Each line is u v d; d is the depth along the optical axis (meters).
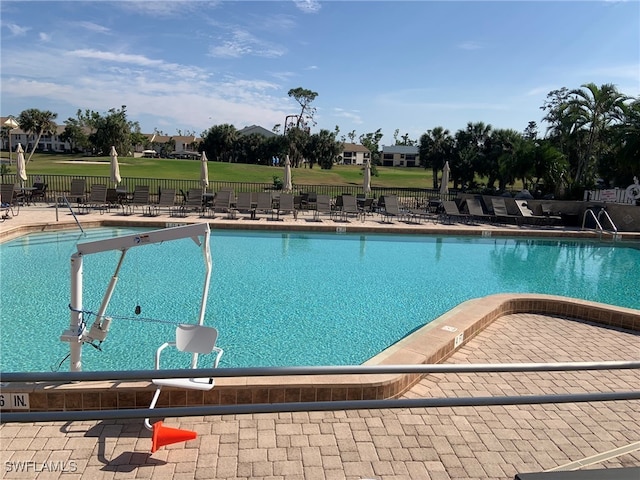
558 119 27.73
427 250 14.03
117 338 6.43
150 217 15.71
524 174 24.59
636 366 2.58
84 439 3.57
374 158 95.44
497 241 16.03
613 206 18.28
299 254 12.61
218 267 10.78
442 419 4.11
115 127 67.75
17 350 5.97
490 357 5.79
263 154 62.16
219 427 3.82
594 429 4.08
